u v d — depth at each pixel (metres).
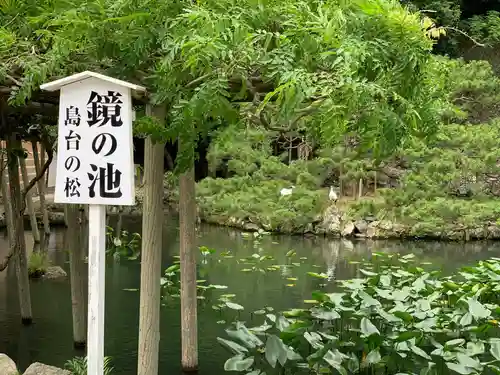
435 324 4.88
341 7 3.00
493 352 4.49
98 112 2.68
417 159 12.76
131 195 2.66
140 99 3.34
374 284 6.25
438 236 12.19
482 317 5.04
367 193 14.23
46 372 4.09
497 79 14.43
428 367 4.36
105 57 3.26
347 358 4.61
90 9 2.89
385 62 2.89
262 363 4.86
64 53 3.06
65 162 2.71
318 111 3.08
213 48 2.64
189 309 4.77
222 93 2.74
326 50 2.85
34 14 3.46
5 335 5.49
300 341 5.00
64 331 5.62
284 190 13.01
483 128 12.98
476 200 12.95
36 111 4.53
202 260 9.34
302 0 2.99
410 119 2.92
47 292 6.98
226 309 6.50
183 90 2.93
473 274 6.84
